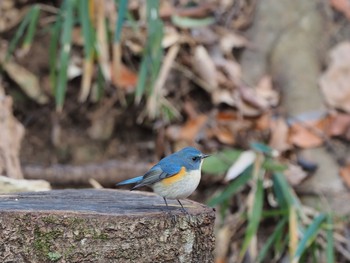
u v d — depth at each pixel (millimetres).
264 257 11031
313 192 11242
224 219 11086
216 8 12375
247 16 12562
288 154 11484
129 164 11102
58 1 11938
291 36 12414
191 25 11766
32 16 10609
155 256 6043
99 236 5891
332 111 11797
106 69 11016
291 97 11891
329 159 11461
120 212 6094
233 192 10266
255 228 9781
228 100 11547
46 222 5828
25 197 6770
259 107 11578
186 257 6148
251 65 12211
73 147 11547
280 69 12156
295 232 9711
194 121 11469
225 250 10820
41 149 11469
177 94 11664
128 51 11703
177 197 6516
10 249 5801
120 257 5953
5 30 11633
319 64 12281
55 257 5848
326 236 10398
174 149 11359
